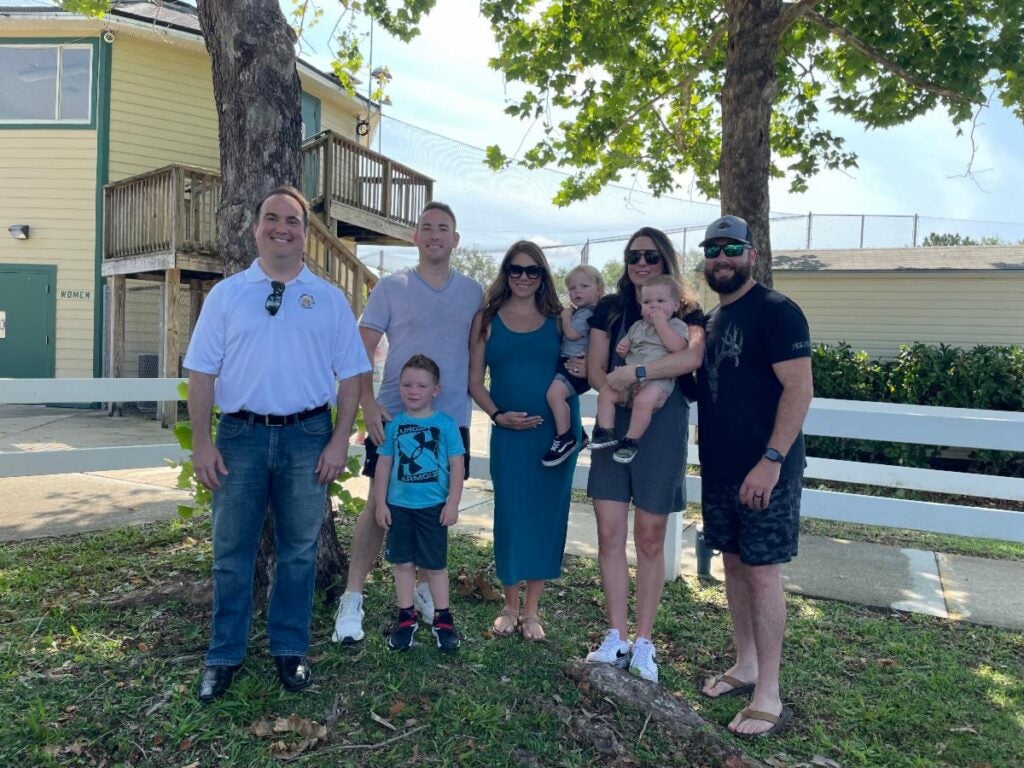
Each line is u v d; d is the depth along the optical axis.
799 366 2.90
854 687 3.38
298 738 2.70
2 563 4.52
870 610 4.41
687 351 3.13
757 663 3.24
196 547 4.93
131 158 12.95
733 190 6.61
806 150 9.84
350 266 9.27
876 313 14.06
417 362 3.37
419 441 3.36
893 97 8.63
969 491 4.78
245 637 3.02
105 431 10.18
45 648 3.27
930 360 10.12
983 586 4.88
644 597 3.33
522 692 3.08
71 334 12.98
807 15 7.54
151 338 13.46
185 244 10.77
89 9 8.59
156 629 3.50
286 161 3.76
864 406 5.69
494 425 3.66
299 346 2.93
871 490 8.95
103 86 12.68
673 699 3.05
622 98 9.73
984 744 2.93
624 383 3.15
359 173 12.29
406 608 3.39
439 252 3.58
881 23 7.57
